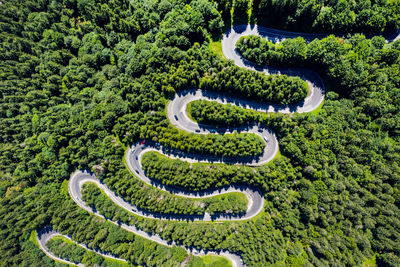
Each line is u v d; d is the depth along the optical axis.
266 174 85.00
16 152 88.50
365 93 80.25
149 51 83.25
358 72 79.81
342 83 81.12
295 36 85.62
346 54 79.62
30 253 86.69
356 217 80.12
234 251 88.62
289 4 76.94
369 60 81.31
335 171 81.50
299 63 84.25
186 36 83.25
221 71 81.00
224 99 87.75
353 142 81.31
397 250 77.00
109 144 86.00
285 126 84.12
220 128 89.00
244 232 88.31
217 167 86.94
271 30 85.69
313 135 82.94
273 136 88.94
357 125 81.88
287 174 85.06
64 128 84.94
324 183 81.62
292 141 84.12
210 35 86.19
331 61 78.88
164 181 86.81
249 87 81.81
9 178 88.12
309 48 79.50
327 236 81.56
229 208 87.94
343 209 80.12
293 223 83.19
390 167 79.12
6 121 88.94
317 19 80.38
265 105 87.56
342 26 81.56
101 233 88.19
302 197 83.00
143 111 86.69
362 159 80.62
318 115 84.94
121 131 85.62
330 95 84.12
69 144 86.56
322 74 85.75
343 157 81.88
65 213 87.44
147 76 83.56
